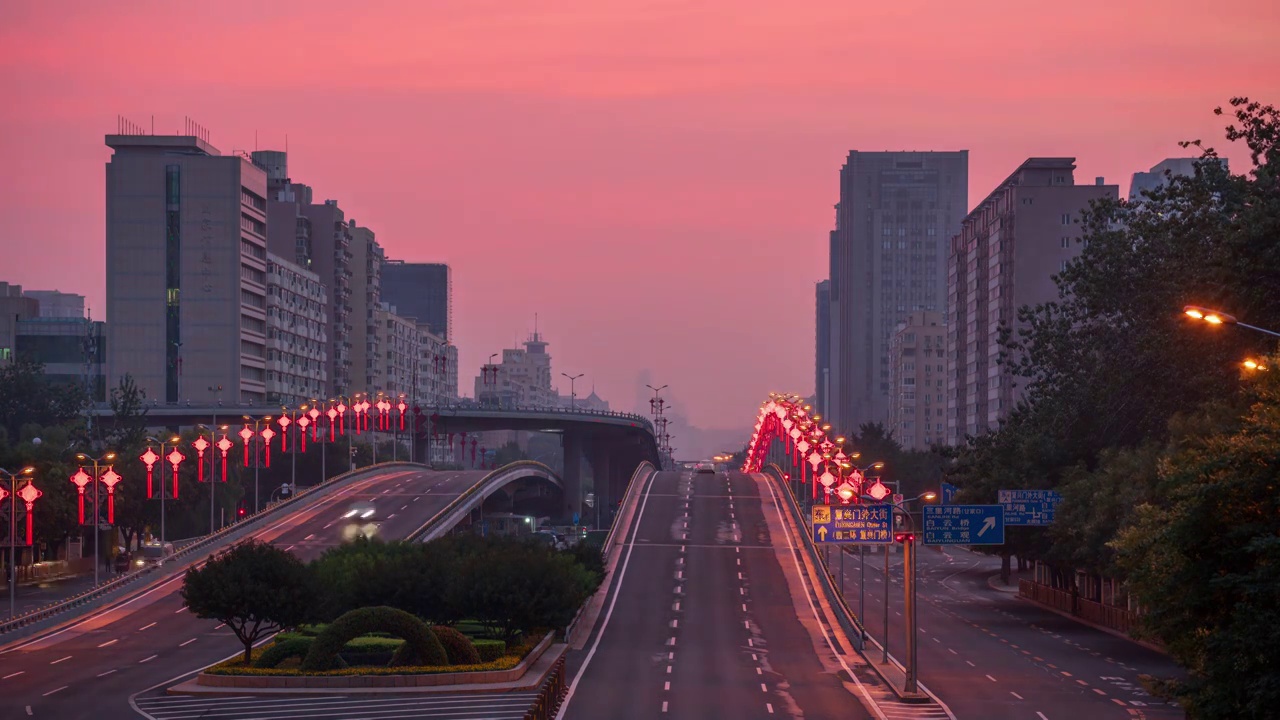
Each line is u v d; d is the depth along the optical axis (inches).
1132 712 2132.1
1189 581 1418.6
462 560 3009.4
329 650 2396.7
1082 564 3521.2
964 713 2127.2
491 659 2610.7
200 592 2470.5
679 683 2464.3
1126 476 3159.5
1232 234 2498.8
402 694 2268.7
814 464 4136.3
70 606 3528.5
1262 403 1555.1
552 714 2038.6
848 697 2313.0
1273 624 1256.8
